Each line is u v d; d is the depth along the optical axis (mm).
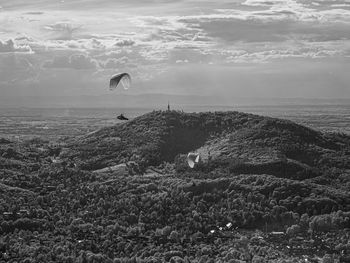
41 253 192500
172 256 196000
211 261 192125
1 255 188500
